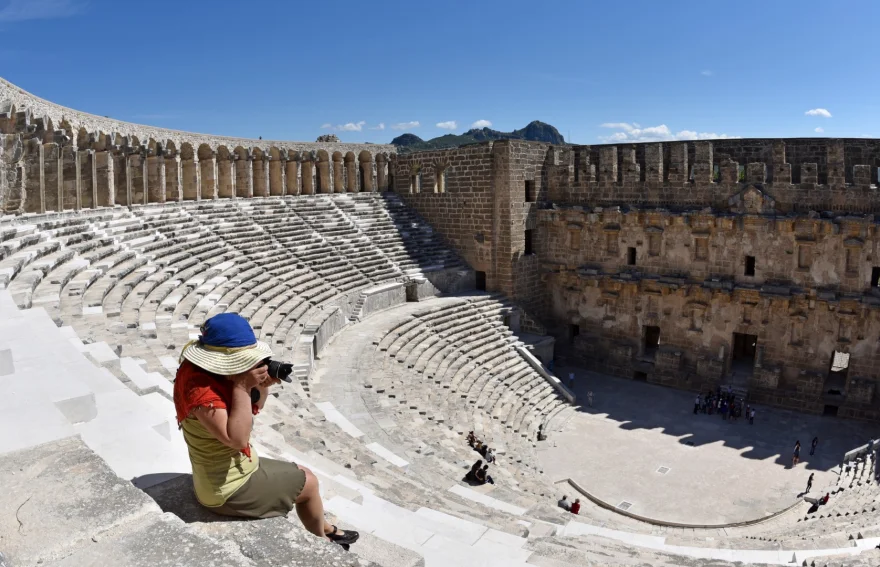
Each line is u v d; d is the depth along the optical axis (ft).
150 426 29.43
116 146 113.50
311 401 82.02
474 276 171.53
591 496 97.81
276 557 18.38
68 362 34.99
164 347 63.77
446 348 134.41
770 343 137.80
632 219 153.38
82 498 18.79
